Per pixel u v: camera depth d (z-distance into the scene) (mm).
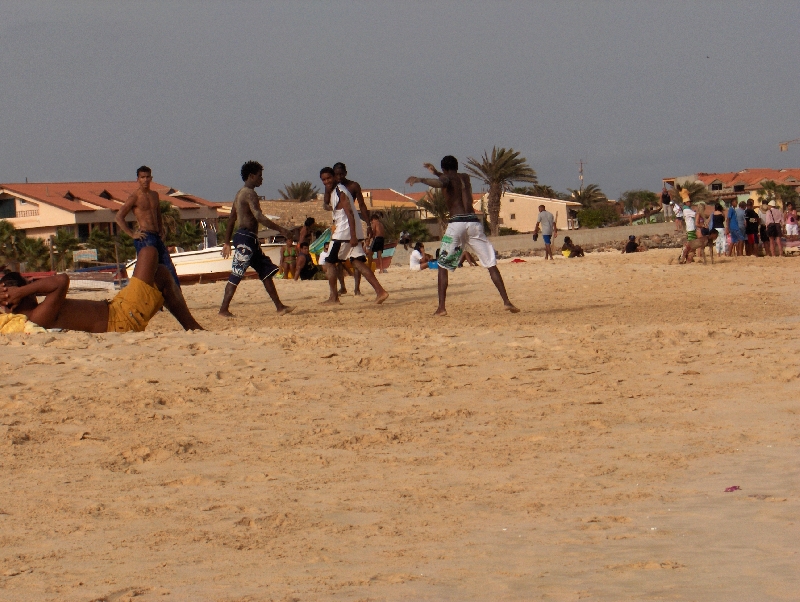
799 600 11398
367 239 64000
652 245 199750
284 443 22172
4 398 25953
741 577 12453
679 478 18688
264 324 46781
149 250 39438
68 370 29812
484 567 13641
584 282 68250
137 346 33500
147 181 40781
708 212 100500
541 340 35719
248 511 17094
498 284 48844
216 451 21562
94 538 15500
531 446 21719
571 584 12578
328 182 54094
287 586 12922
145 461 20781
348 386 28250
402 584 12906
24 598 12562
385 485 18797
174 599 12445
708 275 71062
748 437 21828
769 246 108062
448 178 47844
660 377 29047
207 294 67875
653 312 49156
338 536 15555
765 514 15719
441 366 31297
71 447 21734
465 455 21047
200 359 31703
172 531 15867
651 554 13852
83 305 38031
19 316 36656
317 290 68062
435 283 69000
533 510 16891
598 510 16703
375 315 49594
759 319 44906
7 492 18297
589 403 25891
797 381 27641
